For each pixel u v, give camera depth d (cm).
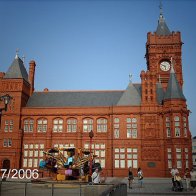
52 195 1983
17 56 6756
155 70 7256
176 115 5597
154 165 5534
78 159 2881
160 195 2722
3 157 5881
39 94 6744
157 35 7450
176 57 7294
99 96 6506
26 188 2031
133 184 3972
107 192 1136
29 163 5928
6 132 6025
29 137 6069
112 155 5703
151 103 5866
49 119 6150
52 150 2977
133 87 6212
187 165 5403
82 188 1981
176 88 5800
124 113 5888
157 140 5666
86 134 5972
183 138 5453
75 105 6334
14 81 6294
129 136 5775
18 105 6169
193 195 2720
